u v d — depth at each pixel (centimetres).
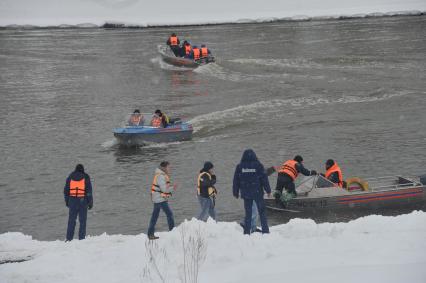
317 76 12556
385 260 2275
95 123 8731
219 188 5497
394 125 7931
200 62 14300
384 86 11000
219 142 7356
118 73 14012
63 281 2494
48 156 6962
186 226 3120
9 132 8244
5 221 4853
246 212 2975
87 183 3428
